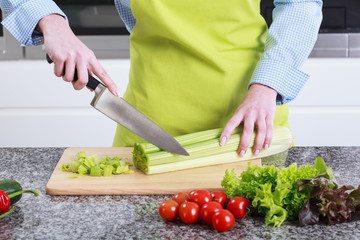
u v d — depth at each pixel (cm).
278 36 149
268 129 141
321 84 237
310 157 148
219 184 128
